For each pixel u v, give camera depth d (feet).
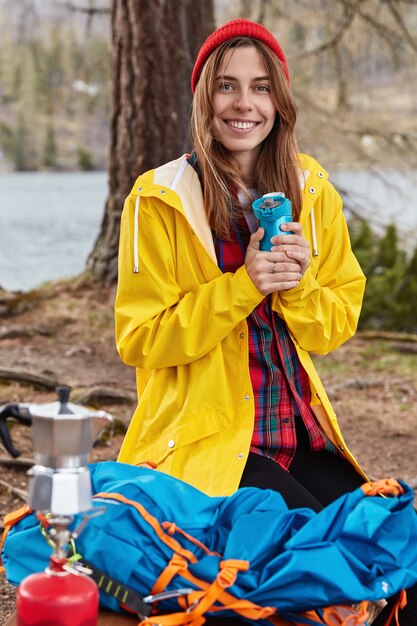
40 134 188.34
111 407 19.77
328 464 9.32
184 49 26.86
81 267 56.49
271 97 9.33
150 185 9.04
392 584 7.29
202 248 9.06
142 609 6.94
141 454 9.08
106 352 24.90
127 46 27.17
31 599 6.29
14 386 20.58
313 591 6.87
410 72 38.58
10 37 39.14
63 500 6.21
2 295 27.76
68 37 36.86
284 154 9.50
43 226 85.92
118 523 7.18
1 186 159.43
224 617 7.13
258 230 8.78
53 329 26.45
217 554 7.27
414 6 36.24
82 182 177.27
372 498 7.51
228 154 9.56
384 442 19.33
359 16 35.17
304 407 9.26
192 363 9.11
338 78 37.81
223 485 8.50
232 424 8.95
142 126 27.45
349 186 43.42
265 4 35.32
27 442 17.62
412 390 23.07
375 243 36.32
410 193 40.34
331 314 9.36
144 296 9.07
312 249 9.60
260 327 9.15
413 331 32.01
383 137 38.73
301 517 7.47
